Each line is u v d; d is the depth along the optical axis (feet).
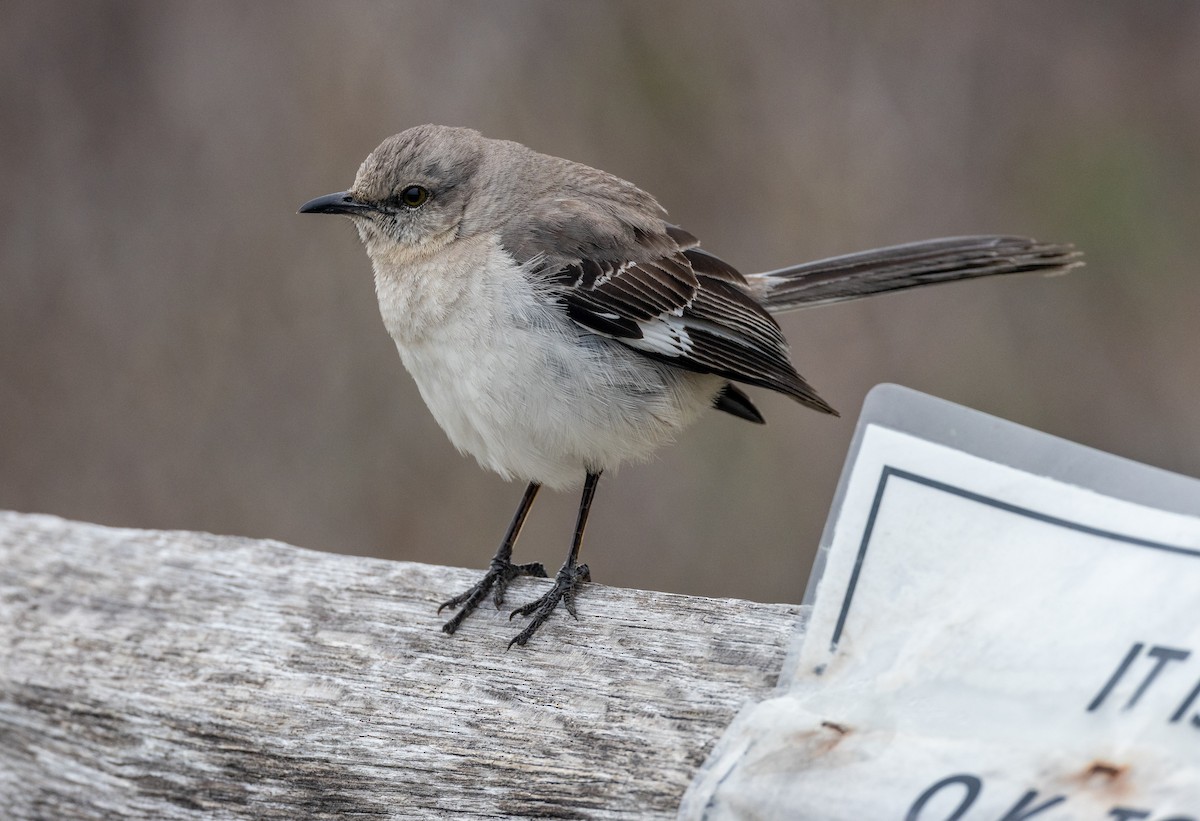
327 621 18.65
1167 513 14.98
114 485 40.63
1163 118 44.42
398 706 17.17
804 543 38.27
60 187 43.27
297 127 43.01
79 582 19.69
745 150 43.16
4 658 18.65
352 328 41.09
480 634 18.06
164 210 42.75
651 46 44.04
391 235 24.18
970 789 14.17
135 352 41.50
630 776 15.80
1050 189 43.14
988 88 44.70
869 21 44.80
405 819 16.63
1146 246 42.63
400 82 43.21
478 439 23.26
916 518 15.62
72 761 17.99
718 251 42.39
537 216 23.58
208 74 43.86
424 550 39.22
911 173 43.29
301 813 17.04
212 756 17.42
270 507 39.83
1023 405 40.32
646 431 23.36
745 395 26.96
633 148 43.09
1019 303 41.60
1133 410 40.68
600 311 23.30
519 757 16.35
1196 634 14.37
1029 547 15.26
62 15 44.45
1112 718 14.26
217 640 18.48
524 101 43.27
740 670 16.42
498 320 22.40
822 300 26.45
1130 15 45.60
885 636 15.34
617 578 38.45
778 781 14.78
